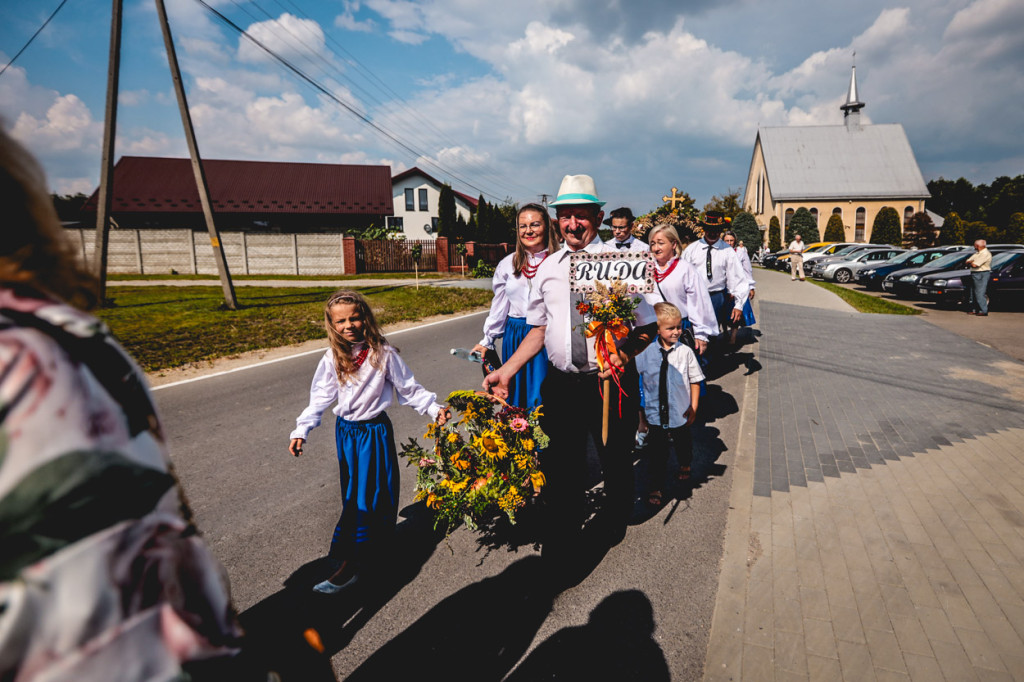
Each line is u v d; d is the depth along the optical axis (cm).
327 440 553
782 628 285
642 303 337
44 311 69
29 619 56
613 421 345
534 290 349
